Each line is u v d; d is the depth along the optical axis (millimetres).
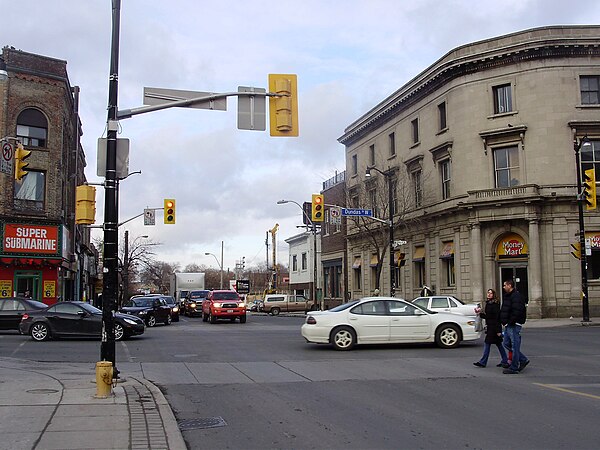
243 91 12305
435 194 40219
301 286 70562
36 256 33031
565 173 33969
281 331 27328
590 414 8781
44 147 34031
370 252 50438
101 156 11055
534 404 9570
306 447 7094
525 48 34688
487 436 7516
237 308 36062
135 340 22203
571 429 7848
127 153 11109
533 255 33625
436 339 18094
